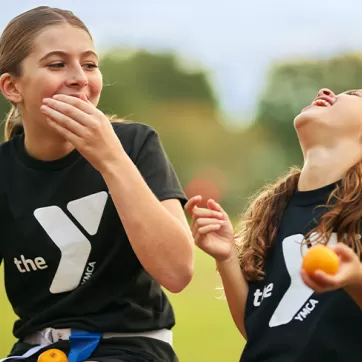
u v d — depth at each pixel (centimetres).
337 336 595
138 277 699
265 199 685
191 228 662
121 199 651
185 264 664
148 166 715
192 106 8831
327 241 612
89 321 687
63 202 704
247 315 647
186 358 1441
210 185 8131
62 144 705
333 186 632
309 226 633
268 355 620
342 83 8462
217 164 8412
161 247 655
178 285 664
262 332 629
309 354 598
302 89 8400
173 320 726
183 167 8425
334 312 596
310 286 524
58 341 691
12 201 714
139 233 652
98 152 652
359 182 619
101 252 699
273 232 657
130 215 650
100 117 657
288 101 8294
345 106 637
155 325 703
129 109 8556
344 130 634
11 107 768
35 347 696
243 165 8300
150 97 8756
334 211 615
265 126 8344
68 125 650
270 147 8319
